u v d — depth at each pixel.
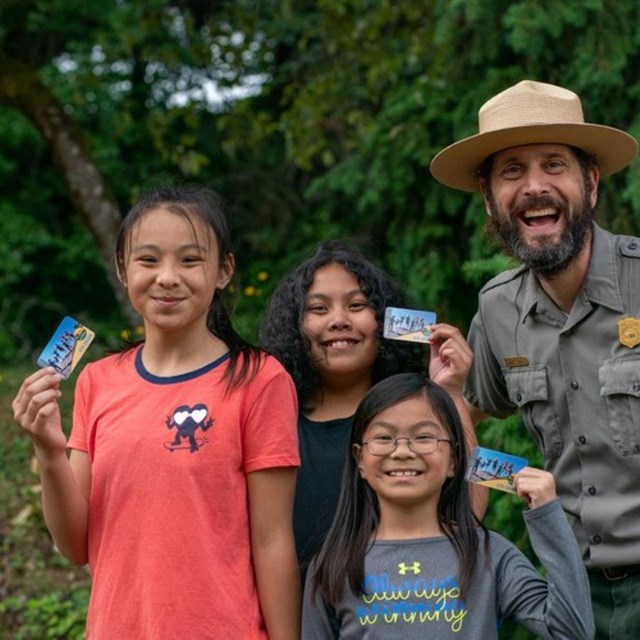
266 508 3.02
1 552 7.27
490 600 2.96
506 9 6.59
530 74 6.63
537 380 3.50
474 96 6.82
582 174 3.45
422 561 2.99
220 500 2.95
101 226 9.92
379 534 3.08
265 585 3.00
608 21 6.37
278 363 3.12
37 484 8.26
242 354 3.10
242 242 12.53
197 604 2.88
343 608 2.99
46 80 13.62
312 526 3.33
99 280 15.32
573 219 3.40
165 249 3.02
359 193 8.55
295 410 3.11
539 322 3.52
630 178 6.04
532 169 3.43
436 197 7.17
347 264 3.52
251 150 12.17
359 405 3.15
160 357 3.12
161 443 2.96
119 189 14.07
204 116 13.57
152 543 2.91
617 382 3.31
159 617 2.88
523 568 3.00
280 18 10.69
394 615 2.94
